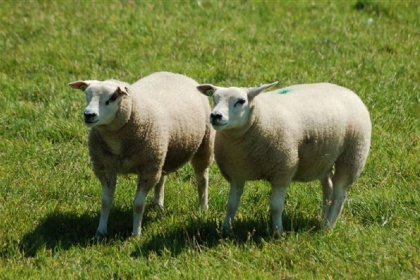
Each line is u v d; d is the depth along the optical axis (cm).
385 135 1611
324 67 1966
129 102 1164
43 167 1488
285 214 1306
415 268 1066
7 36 2183
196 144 1313
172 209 1348
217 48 2080
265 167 1178
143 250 1176
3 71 1958
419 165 1470
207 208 1350
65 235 1238
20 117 1697
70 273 1106
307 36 2203
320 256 1127
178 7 2430
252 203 1352
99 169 1232
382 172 1463
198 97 1335
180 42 2122
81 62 1988
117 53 2048
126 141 1191
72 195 1367
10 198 1332
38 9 2402
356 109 1260
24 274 1109
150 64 1966
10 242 1188
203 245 1166
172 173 1484
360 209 1334
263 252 1149
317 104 1223
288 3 2497
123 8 2395
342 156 1262
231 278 1061
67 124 1642
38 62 1991
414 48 2144
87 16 2336
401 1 2534
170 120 1248
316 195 1389
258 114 1146
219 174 1485
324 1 2536
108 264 1137
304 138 1198
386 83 1866
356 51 2100
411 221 1264
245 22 2314
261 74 1900
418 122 1689
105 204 1241
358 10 2478
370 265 1090
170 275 1094
